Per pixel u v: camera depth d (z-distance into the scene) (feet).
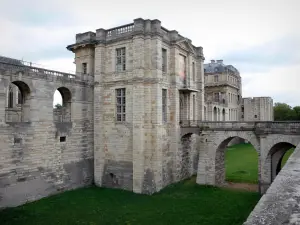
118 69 119.55
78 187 115.55
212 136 119.85
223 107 251.39
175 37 122.52
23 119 99.55
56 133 106.93
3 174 88.17
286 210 21.86
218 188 115.14
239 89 301.63
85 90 121.29
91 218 82.58
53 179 105.19
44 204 93.76
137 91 110.63
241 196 104.17
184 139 132.98
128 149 114.32
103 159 120.57
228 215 84.28
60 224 77.82
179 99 129.08
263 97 293.02
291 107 384.47
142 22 111.14
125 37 115.55
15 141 91.97
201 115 146.30
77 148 116.16
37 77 99.76
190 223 78.59
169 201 99.09
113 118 118.93
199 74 147.02
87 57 127.34
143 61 111.14
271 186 28.30
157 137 110.22
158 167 110.63
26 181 95.14
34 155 98.17
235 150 226.79
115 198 102.63
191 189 114.32
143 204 95.96
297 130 99.66
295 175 31.86
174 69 122.62
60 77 109.29
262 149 107.24
